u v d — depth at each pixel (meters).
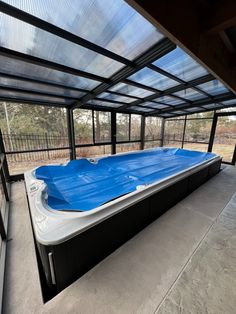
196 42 1.21
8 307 1.11
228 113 5.07
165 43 1.59
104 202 1.85
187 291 1.21
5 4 1.08
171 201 2.46
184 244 1.70
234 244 1.71
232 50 1.70
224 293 1.20
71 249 1.24
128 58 1.86
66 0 1.10
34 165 5.16
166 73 2.43
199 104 4.66
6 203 2.52
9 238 1.79
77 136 5.97
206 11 1.16
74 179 2.79
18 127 7.32
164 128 7.08
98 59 1.90
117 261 1.49
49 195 1.90
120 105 4.70
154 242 1.73
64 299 1.16
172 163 4.00
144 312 1.07
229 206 2.52
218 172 4.34
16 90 2.75
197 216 2.24
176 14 1.01
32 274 1.36
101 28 1.39
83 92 3.13
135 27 1.39
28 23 1.23
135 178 2.83
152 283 1.27
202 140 6.45
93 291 1.21
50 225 1.26
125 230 1.71
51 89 2.90
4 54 1.57
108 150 6.36
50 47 1.61
